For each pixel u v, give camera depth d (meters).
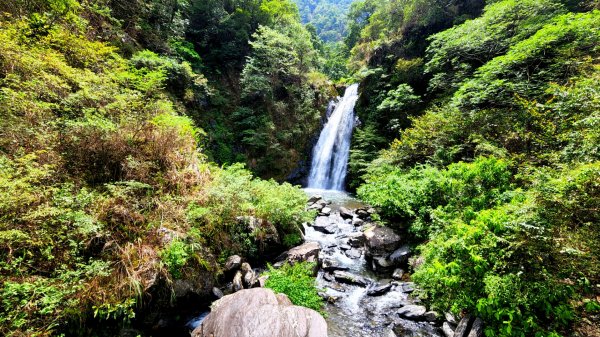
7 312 3.03
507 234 3.90
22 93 4.95
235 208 6.83
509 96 8.84
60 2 7.76
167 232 5.09
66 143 5.23
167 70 14.48
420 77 16.94
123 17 14.09
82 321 3.52
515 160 6.84
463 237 4.25
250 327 3.54
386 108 16.50
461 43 12.44
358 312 5.28
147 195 5.72
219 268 5.67
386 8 23.95
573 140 5.06
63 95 5.98
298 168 21.19
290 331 3.53
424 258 5.88
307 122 22.30
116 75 7.89
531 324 3.38
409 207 7.32
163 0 16.97
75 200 4.49
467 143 8.91
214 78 21.45
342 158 20.22
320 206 12.66
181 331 4.66
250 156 19.53
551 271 3.58
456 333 4.14
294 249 7.40
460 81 13.33
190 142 7.85
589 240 3.33
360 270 7.06
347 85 26.80
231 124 19.94
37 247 3.75
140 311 4.17
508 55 8.90
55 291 3.38
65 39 7.22
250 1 24.89
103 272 3.78
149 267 4.36
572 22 7.75
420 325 4.82
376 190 8.76
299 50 24.02
